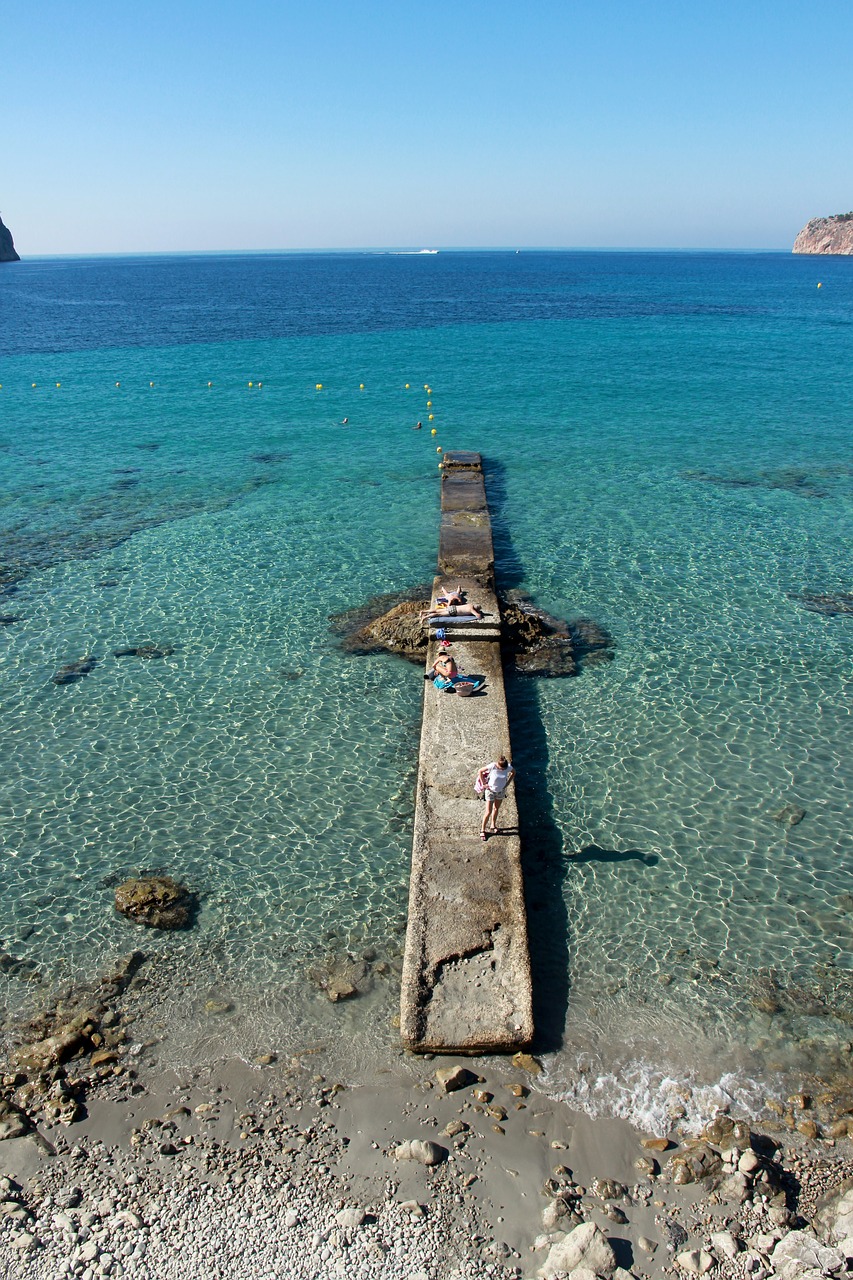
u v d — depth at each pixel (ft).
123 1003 40.11
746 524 98.27
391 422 146.30
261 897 46.39
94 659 70.38
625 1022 38.65
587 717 61.67
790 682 65.87
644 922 44.37
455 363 199.00
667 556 89.61
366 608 78.84
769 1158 32.55
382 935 43.83
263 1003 39.96
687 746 58.44
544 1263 28.76
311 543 94.38
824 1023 38.63
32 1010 39.81
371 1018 38.99
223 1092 35.55
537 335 246.06
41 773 56.59
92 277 647.15
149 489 113.19
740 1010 39.29
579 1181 31.76
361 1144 33.19
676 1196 31.17
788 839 50.14
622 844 49.75
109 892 46.85
